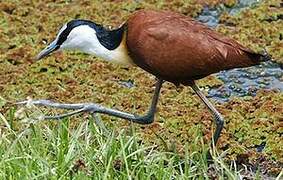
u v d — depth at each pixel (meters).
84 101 13.05
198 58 10.71
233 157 11.70
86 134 11.30
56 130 11.52
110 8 15.75
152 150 11.27
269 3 15.83
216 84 13.67
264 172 11.54
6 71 13.89
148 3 15.84
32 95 13.19
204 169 10.94
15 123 11.89
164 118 12.59
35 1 16.00
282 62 14.19
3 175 10.35
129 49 10.98
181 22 10.88
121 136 11.02
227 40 10.88
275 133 12.23
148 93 13.36
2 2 15.91
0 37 14.86
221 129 11.09
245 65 10.91
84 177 10.39
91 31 11.23
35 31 15.12
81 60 14.27
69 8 15.82
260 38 14.78
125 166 10.62
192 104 13.01
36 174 10.49
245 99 13.16
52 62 14.13
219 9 15.83
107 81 13.70
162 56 10.74
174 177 10.78
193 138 12.07
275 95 13.16
